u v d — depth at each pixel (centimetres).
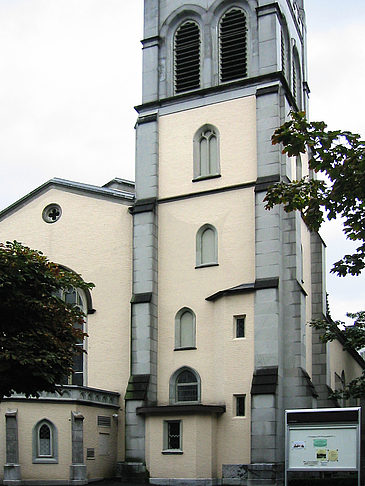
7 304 2434
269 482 3316
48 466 3441
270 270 3644
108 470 3731
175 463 3534
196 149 4084
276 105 3878
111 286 4122
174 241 3988
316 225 2041
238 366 3584
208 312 3806
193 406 3519
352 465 2169
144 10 4472
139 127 4228
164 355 3859
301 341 3600
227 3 4259
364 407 4406
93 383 4025
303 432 2255
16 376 2408
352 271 2078
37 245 4369
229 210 3888
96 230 4238
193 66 4259
